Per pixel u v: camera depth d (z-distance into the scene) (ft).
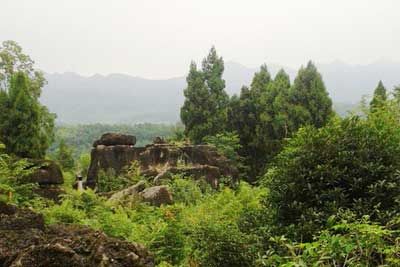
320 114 104.06
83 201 43.47
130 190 55.11
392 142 25.03
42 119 108.17
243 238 22.39
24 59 123.13
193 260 24.35
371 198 22.53
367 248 17.26
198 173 67.10
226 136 103.09
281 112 103.35
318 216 22.50
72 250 15.38
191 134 114.62
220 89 121.08
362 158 24.25
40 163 57.36
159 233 28.12
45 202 45.39
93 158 74.02
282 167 26.00
